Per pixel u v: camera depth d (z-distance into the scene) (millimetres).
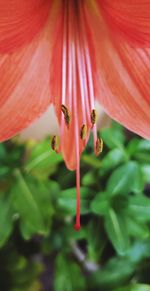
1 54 179
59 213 259
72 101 197
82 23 196
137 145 270
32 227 247
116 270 273
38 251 301
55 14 189
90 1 192
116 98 197
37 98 192
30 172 264
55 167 268
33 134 261
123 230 254
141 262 275
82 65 198
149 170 265
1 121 186
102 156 277
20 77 187
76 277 274
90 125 196
